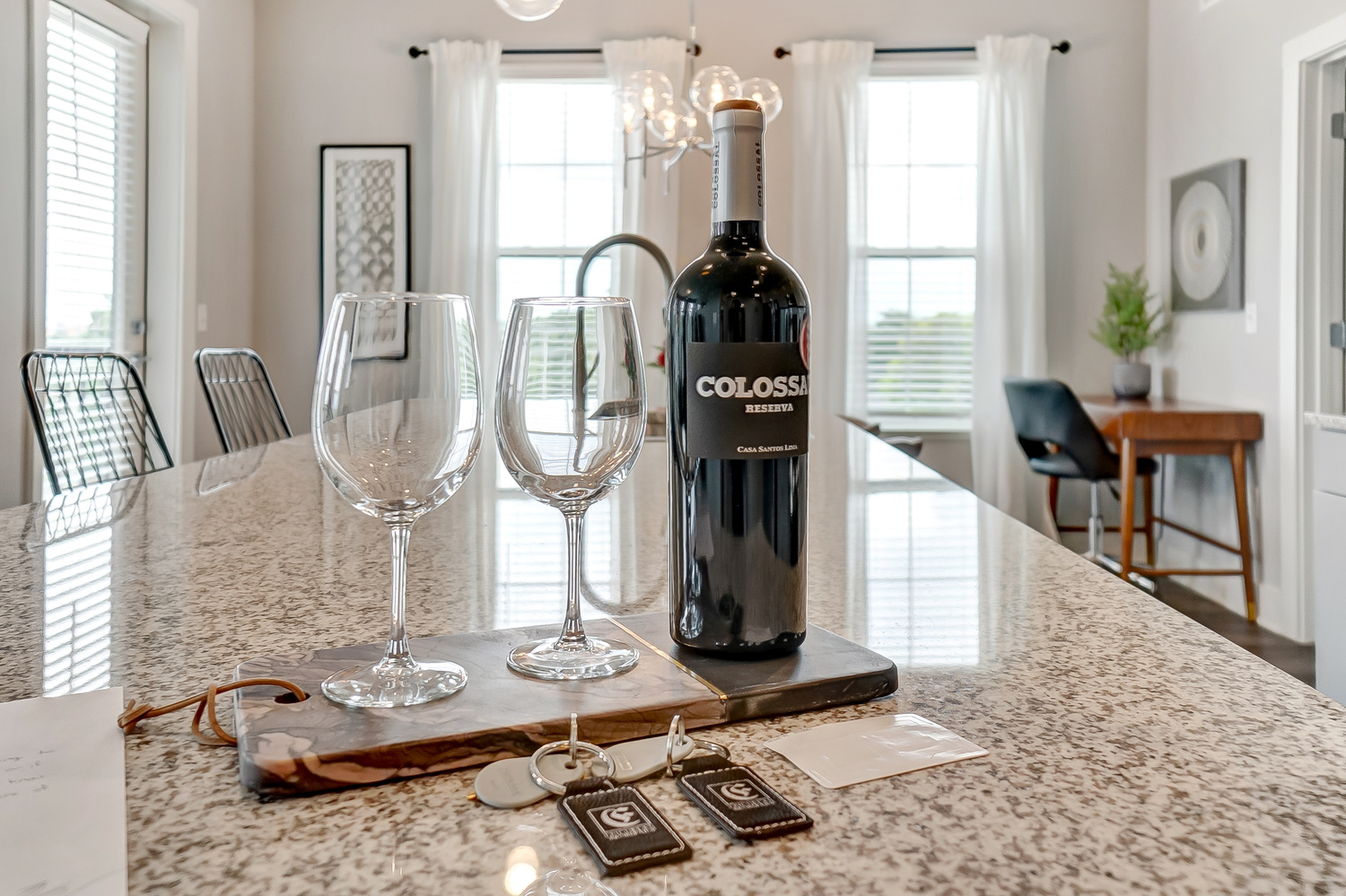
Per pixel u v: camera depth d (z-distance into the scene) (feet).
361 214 15.23
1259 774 1.21
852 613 2.09
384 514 1.47
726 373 1.56
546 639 1.71
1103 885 0.94
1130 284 13.78
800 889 0.94
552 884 0.95
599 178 15.34
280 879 0.96
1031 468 13.34
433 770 1.23
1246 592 11.86
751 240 1.62
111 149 12.14
